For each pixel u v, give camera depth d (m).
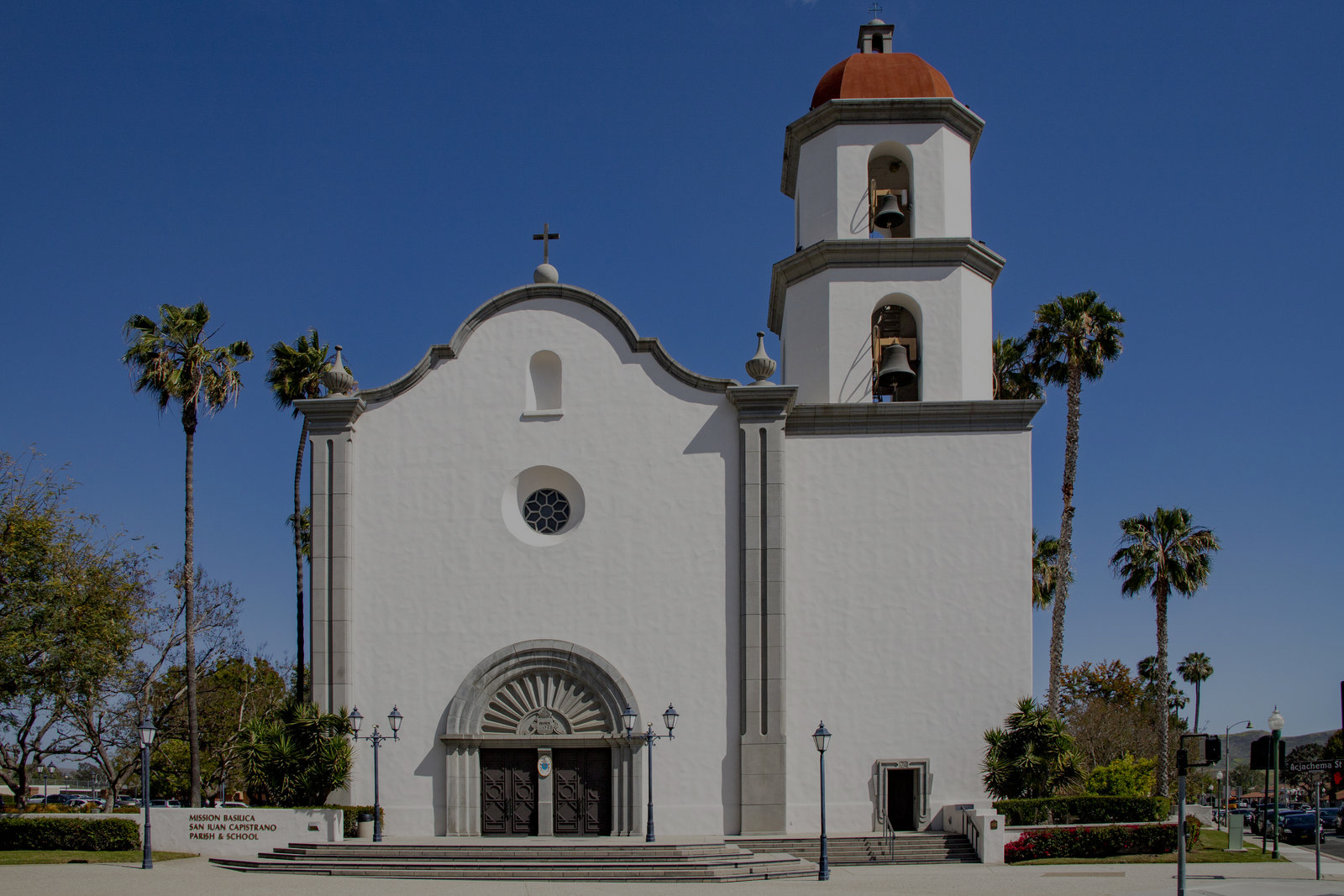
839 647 29.44
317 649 29.33
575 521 30.42
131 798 60.53
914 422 30.42
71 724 41.88
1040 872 24.94
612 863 24.17
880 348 32.16
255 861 25.70
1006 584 29.62
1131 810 28.95
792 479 30.28
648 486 30.06
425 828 28.61
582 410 30.55
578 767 29.17
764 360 30.31
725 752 28.67
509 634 29.56
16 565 30.81
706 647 29.20
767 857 25.50
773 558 29.30
